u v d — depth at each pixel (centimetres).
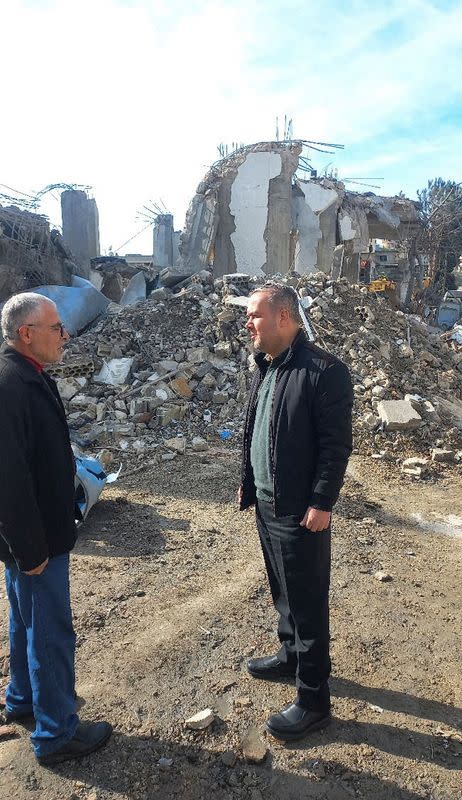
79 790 220
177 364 823
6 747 240
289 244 1673
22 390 203
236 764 233
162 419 704
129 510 489
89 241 1728
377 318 995
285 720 245
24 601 218
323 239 1830
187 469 593
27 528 200
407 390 812
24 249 1190
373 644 317
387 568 409
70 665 228
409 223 2461
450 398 850
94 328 959
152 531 451
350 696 274
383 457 655
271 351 242
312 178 1867
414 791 222
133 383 784
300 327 242
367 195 2222
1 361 208
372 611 352
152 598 357
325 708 250
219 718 257
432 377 895
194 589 369
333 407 222
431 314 2534
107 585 371
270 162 1636
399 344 952
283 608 271
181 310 946
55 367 782
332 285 1025
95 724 244
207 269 1634
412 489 579
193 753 239
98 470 475
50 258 1259
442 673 296
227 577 385
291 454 229
